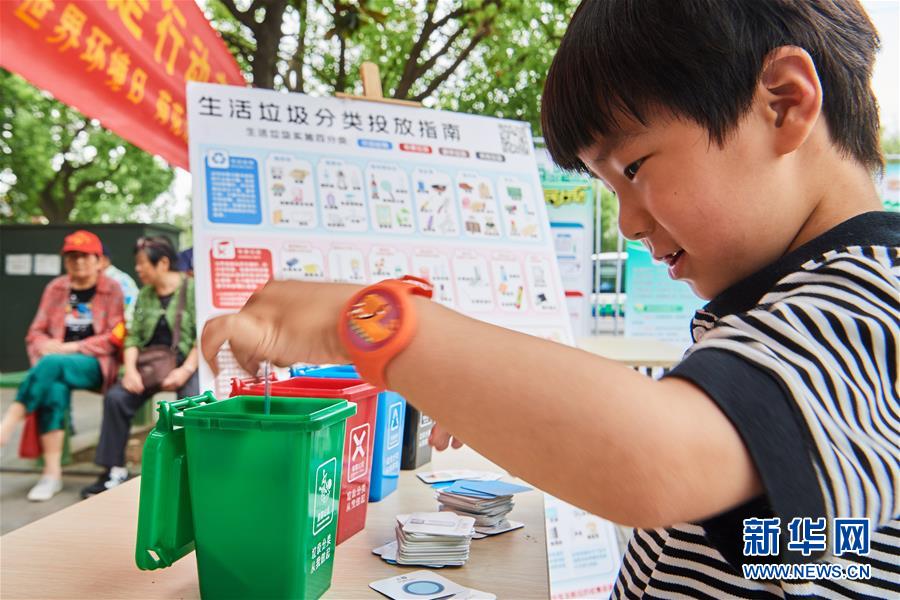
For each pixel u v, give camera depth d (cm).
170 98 217
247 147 166
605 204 426
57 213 924
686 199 56
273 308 58
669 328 413
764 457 42
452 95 540
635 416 42
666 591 66
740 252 59
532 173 198
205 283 157
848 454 43
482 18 455
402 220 177
